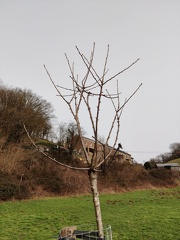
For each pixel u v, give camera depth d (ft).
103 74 17.98
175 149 500.33
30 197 104.53
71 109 17.33
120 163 184.14
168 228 56.75
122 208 89.35
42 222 64.34
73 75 18.13
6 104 176.45
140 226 58.90
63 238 18.85
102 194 132.67
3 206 85.56
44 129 226.38
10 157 119.34
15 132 155.22
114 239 47.73
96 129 16.83
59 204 94.53
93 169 16.84
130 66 18.34
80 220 67.77
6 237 49.60
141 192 147.02
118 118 18.20
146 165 273.33
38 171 125.39
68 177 128.88
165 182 187.83
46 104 229.04
